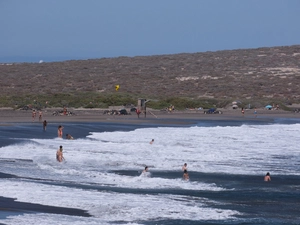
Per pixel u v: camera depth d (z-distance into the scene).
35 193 60.16
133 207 55.34
